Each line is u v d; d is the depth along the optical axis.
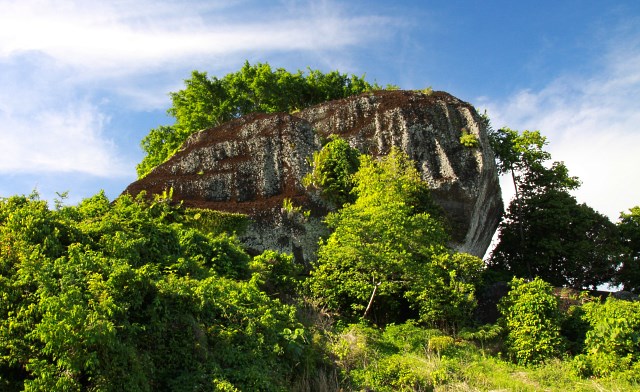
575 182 31.39
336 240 18.19
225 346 10.67
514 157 31.45
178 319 10.59
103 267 10.35
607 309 16.67
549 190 30.42
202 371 9.88
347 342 13.66
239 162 23.53
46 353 8.44
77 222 14.30
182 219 19.83
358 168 23.31
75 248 10.92
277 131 24.23
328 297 17.09
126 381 8.69
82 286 9.70
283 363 11.52
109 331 8.65
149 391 9.03
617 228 30.19
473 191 23.58
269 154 23.66
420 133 25.23
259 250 20.52
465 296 17.66
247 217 20.80
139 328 9.66
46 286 9.30
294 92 35.44
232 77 35.97
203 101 34.19
